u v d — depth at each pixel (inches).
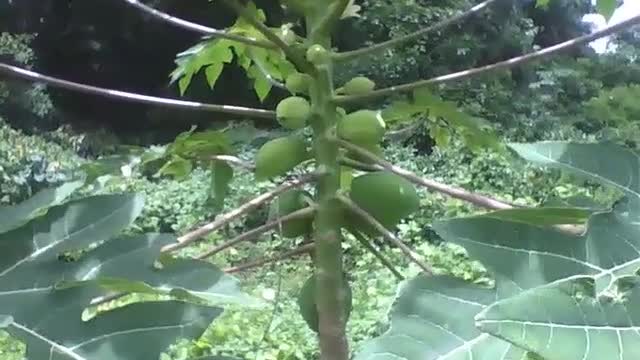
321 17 96.5
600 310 58.4
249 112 100.0
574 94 900.6
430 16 885.2
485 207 89.4
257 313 329.1
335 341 87.7
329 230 89.0
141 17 1049.5
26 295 73.9
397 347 70.9
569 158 81.6
